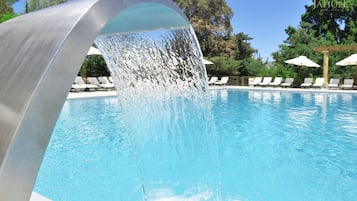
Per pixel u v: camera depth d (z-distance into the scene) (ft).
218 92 60.95
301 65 68.54
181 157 11.41
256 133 26.23
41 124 3.14
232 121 31.99
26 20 4.36
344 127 28.12
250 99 50.06
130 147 21.48
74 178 15.60
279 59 88.07
